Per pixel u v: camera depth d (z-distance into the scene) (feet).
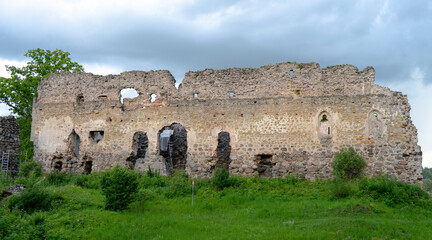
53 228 46.21
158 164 83.20
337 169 70.95
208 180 72.43
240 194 64.44
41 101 96.12
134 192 57.77
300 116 76.33
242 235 42.80
